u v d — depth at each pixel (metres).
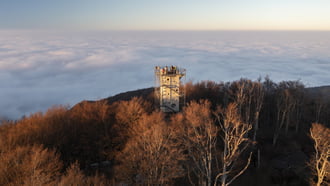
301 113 54.47
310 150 43.38
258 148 44.69
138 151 29.52
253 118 50.56
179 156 29.00
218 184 32.00
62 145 39.41
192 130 32.09
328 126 52.31
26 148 30.17
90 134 41.03
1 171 24.78
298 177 36.38
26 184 22.98
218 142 37.41
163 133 32.00
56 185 24.48
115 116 43.53
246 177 36.28
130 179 28.30
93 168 37.66
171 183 28.84
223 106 53.66
